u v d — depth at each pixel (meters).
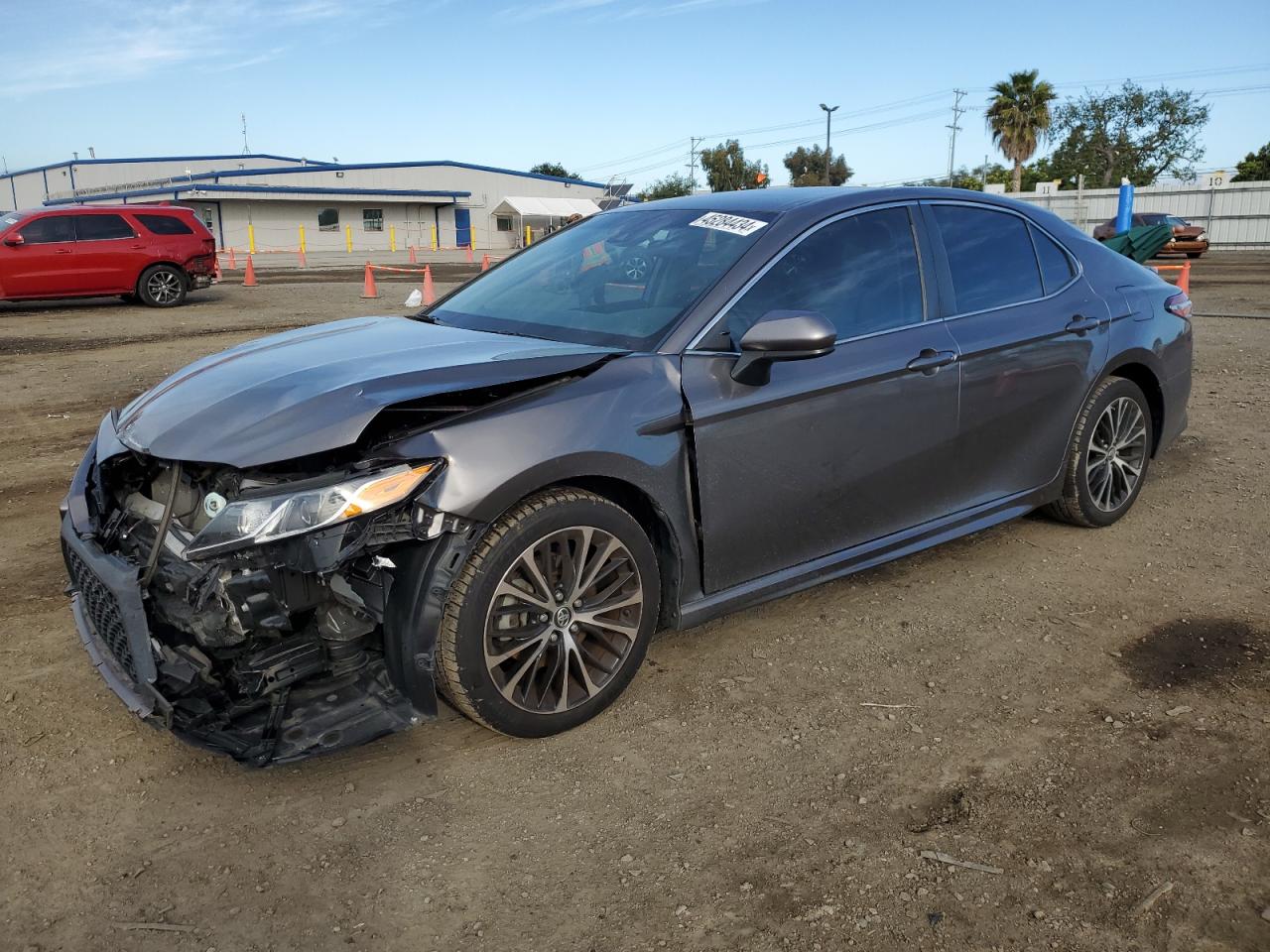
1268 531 4.68
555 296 3.61
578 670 2.95
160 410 2.90
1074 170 62.03
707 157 78.62
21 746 2.92
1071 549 4.46
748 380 3.09
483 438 2.63
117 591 2.55
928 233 3.81
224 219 48.38
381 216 52.84
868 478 3.53
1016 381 3.96
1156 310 4.66
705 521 3.10
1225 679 3.27
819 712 3.10
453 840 2.51
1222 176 42.66
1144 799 2.63
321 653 2.71
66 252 14.77
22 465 6.00
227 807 2.64
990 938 2.15
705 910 2.25
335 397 2.62
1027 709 3.11
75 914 2.25
